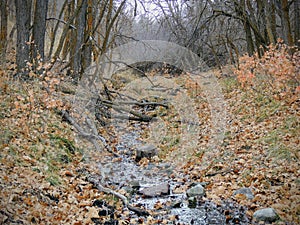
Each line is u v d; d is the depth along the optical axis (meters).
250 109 9.80
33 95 7.28
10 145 5.64
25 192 4.60
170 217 5.16
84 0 9.57
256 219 4.78
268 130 7.85
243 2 13.53
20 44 8.49
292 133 7.06
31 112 6.99
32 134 6.50
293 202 4.93
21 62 8.48
